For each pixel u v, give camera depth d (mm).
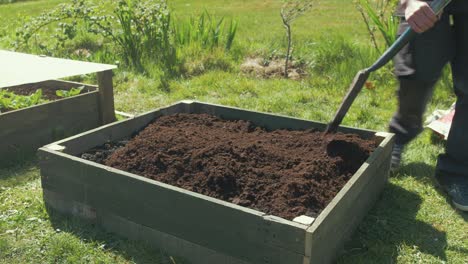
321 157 3223
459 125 3199
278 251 2326
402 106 3545
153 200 2670
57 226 2982
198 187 2883
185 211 2570
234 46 7996
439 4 2822
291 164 3119
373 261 2678
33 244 2811
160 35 7422
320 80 6285
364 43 8227
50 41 8891
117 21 8586
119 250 2750
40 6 16812
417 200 3352
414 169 3768
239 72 6805
